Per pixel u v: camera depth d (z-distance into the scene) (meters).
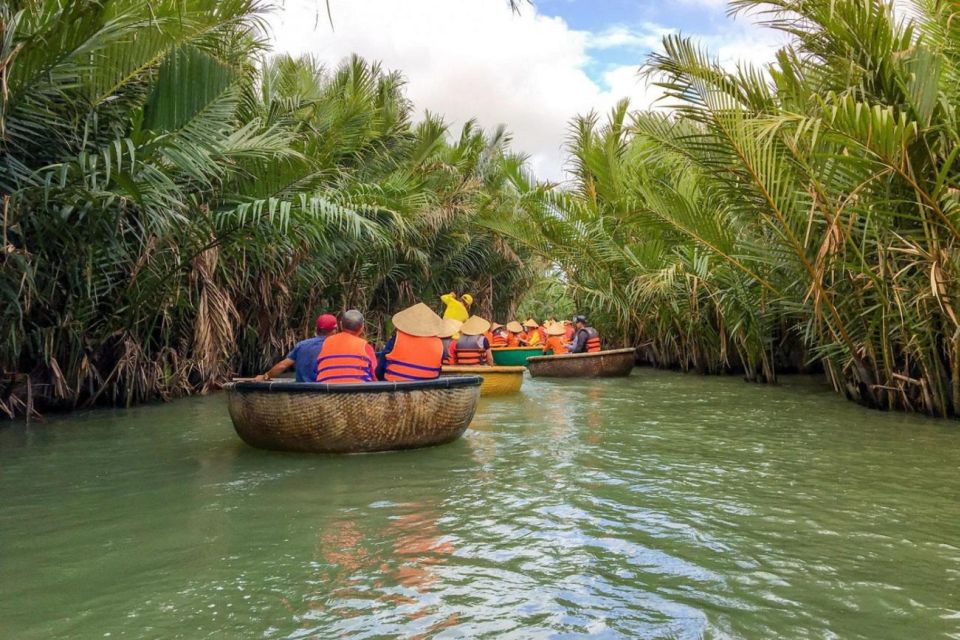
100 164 6.89
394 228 16.61
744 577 3.51
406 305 20.44
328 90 16.23
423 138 18.81
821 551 3.88
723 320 13.13
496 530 4.22
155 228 8.29
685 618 3.06
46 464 6.01
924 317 7.80
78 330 8.69
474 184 20.17
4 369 8.25
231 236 9.49
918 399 8.55
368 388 6.17
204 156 7.39
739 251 9.91
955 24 7.24
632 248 14.13
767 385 12.17
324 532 4.18
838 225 7.40
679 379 13.39
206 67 7.79
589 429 7.69
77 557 3.79
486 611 3.12
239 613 3.10
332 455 6.29
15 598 3.27
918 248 7.32
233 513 4.56
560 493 5.04
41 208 7.06
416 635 2.90
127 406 9.48
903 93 7.27
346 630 2.94
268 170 9.23
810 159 7.62
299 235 10.24
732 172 8.25
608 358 13.66
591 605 3.18
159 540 4.05
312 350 6.94
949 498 4.92
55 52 6.24
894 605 3.20
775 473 5.63
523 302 28.69
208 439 7.14
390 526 4.29
